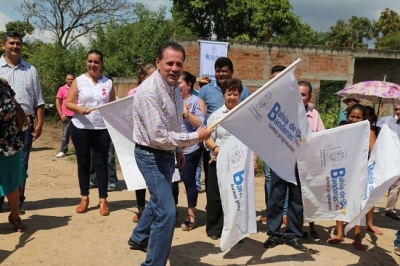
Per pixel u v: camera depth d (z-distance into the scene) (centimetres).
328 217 461
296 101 404
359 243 489
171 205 363
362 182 442
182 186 791
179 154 427
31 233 483
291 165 406
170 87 352
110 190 743
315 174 455
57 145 1366
